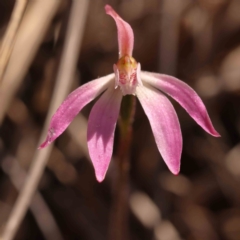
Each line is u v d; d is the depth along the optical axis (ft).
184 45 0.77
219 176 0.74
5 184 0.72
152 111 0.56
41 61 0.73
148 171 0.74
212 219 0.74
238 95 0.75
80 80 0.76
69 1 0.64
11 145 0.73
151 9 0.77
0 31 0.72
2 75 0.60
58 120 0.54
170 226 0.72
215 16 0.76
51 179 0.74
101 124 0.56
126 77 0.55
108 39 0.77
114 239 0.65
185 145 0.75
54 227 0.70
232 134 0.75
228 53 0.76
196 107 0.55
